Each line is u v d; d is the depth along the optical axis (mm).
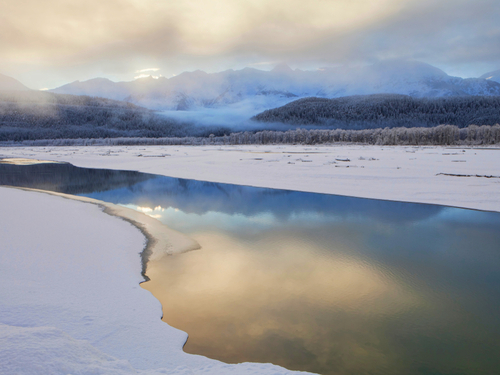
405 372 5445
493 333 6551
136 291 7586
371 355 5859
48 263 8461
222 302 7605
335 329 6652
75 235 11352
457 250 11125
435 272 9430
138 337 5676
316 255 10672
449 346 6156
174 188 24312
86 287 7371
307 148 76875
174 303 7477
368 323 6891
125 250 10391
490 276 9164
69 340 3701
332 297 7969
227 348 5898
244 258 10336
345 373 5367
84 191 23078
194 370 4391
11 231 11039
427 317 7145
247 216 15773
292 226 13984
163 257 10234
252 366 4730
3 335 3473
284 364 5539
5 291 6441
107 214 15367
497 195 18750
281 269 9539
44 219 13258
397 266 9828
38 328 3787
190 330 6434
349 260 10281
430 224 14242
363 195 20500
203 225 14055
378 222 14594
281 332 6488
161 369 3984
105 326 5812
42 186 25422
